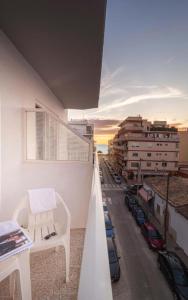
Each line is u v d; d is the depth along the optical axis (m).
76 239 2.43
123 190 19.59
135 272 6.39
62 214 2.26
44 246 1.52
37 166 2.59
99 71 3.44
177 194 11.20
